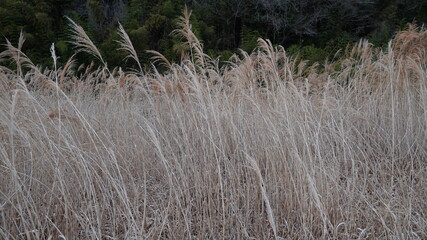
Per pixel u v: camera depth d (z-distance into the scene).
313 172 2.75
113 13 14.00
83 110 4.25
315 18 13.45
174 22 12.12
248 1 13.63
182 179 2.95
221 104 3.77
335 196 2.88
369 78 5.12
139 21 13.07
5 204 2.49
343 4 13.48
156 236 2.70
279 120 3.25
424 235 2.56
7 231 2.33
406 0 13.52
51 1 13.08
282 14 13.66
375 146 4.17
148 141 3.84
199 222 2.87
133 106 4.61
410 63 4.32
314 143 3.09
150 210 3.05
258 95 3.72
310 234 2.54
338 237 2.70
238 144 3.38
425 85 4.22
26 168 2.97
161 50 12.17
